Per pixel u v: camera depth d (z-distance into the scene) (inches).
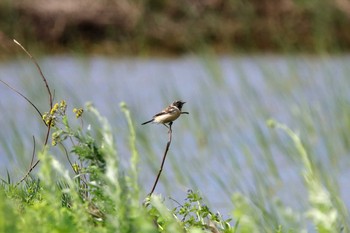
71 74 1087.0
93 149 215.6
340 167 625.3
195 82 1045.8
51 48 1282.0
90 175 214.5
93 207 227.0
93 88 991.0
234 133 743.1
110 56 1272.1
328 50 1268.5
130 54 1290.6
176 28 1332.4
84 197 243.4
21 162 507.2
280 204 187.6
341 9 1318.9
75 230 200.8
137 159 196.9
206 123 786.8
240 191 504.7
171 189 551.8
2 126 746.2
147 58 1267.2
